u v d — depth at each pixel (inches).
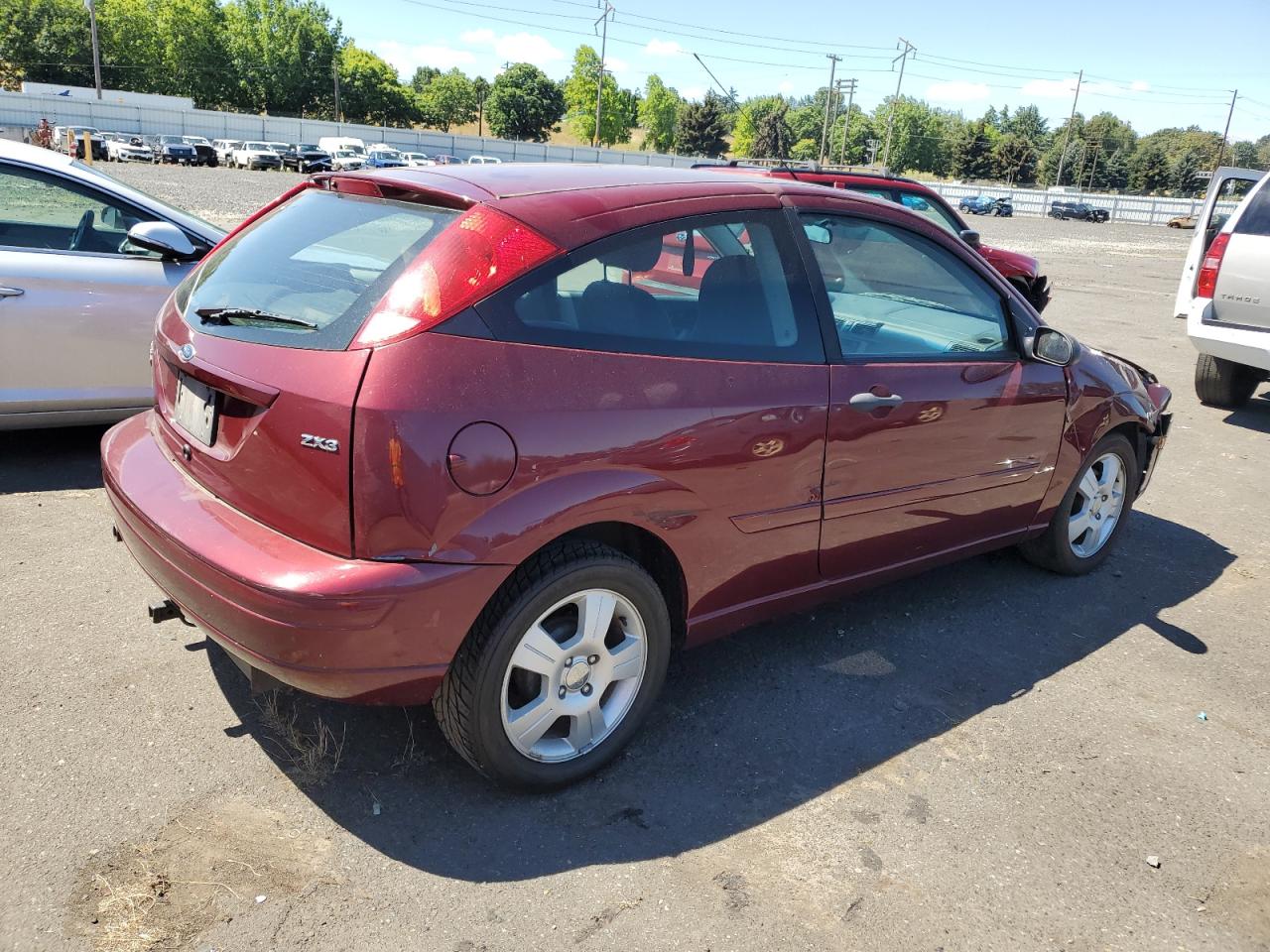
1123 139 6274.6
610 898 92.7
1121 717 131.4
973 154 5236.2
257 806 102.5
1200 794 115.0
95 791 102.7
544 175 111.8
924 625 155.3
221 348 101.3
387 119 4453.7
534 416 94.2
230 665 129.0
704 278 111.9
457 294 92.1
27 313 186.1
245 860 94.7
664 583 116.4
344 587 87.1
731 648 143.7
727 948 87.4
